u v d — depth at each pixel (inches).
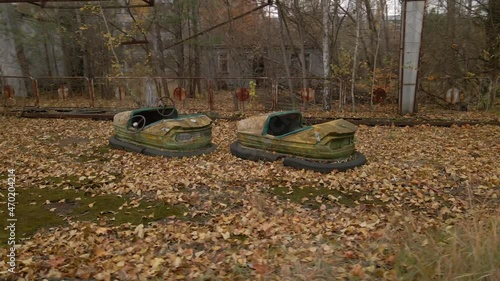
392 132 305.7
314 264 100.7
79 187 179.6
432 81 507.8
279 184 181.8
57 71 695.1
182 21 600.4
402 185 177.8
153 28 624.7
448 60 491.5
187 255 111.7
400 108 394.9
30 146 263.4
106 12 579.5
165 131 228.7
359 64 498.6
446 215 143.4
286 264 101.4
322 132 199.5
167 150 229.6
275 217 143.3
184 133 230.7
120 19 660.1
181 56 676.7
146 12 547.8
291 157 208.4
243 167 207.9
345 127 207.0
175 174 196.4
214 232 129.4
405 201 159.5
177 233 128.0
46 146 264.5
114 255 112.7
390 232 116.9
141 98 490.3
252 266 103.9
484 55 441.4
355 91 525.0
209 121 243.1
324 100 439.8
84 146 263.3
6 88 446.6
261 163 212.5
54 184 183.8
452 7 507.2
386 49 580.7
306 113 403.5
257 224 135.7
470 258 85.1
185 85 668.7
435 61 506.6
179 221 140.9
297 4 490.6
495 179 180.7
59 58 711.7
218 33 609.6
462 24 510.9
